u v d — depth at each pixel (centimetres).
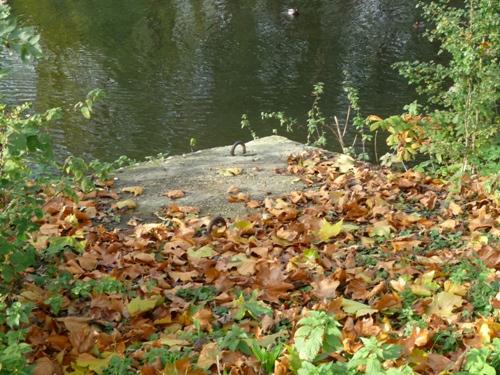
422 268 525
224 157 864
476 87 782
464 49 772
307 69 1936
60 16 2442
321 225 619
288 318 448
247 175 787
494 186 703
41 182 453
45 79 1834
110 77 1870
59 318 446
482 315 439
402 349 381
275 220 642
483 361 345
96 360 400
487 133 781
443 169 805
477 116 783
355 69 1922
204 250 560
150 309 466
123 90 1777
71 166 462
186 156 877
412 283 493
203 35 2252
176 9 2573
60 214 628
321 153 873
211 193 728
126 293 491
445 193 736
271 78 1870
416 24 2336
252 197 718
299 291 495
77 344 416
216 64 1983
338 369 342
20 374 344
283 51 2094
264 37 2233
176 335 430
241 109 1669
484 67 775
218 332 426
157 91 1775
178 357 396
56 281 480
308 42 2180
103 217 661
